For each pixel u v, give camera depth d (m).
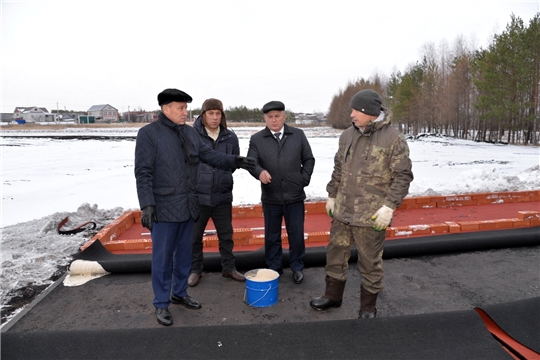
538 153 19.91
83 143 26.14
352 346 2.57
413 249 4.54
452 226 5.12
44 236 5.65
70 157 17.78
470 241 4.65
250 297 3.51
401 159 2.88
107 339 2.69
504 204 6.95
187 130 3.36
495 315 2.81
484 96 27.61
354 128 3.18
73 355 2.55
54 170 13.74
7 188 10.45
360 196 3.01
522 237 4.77
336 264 3.29
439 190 7.50
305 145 3.96
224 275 4.18
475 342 2.56
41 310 3.50
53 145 24.33
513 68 26.03
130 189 10.18
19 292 3.94
